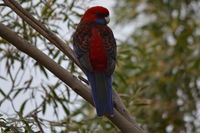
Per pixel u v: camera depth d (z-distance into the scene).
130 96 12.45
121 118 8.80
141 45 16.33
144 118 15.95
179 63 16.23
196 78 16.20
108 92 9.03
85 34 9.67
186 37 15.62
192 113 16.36
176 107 16.25
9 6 9.63
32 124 10.40
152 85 16.00
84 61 9.34
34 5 11.86
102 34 9.63
